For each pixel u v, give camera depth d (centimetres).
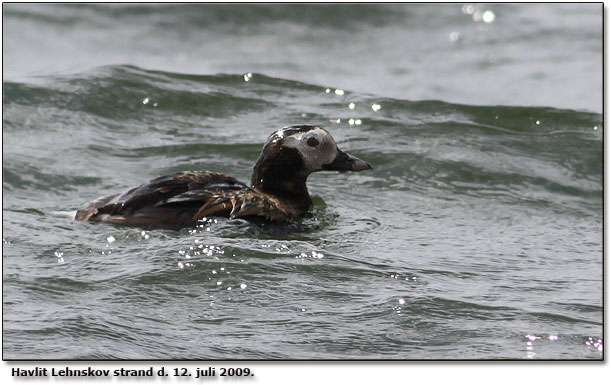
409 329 988
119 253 1173
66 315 981
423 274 1175
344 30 2886
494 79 2495
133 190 1354
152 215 1299
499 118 2070
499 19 3041
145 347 921
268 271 1128
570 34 2919
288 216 1415
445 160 1789
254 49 2694
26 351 895
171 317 995
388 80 2455
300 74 2462
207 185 1384
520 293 1131
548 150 1909
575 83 2450
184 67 2452
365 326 990
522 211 1587
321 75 2469
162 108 2014
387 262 1216
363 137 1891
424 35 2894
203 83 2189
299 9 2962
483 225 1488
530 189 1708
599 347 965
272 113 2034
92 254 1170
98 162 1688
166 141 1833
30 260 1145
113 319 978
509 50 2773
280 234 1317
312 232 1355
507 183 1723
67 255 1166
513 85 2438
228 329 970
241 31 2819
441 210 1558
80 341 925
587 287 1172
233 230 1281
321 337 959
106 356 895
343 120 2002
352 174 1728
